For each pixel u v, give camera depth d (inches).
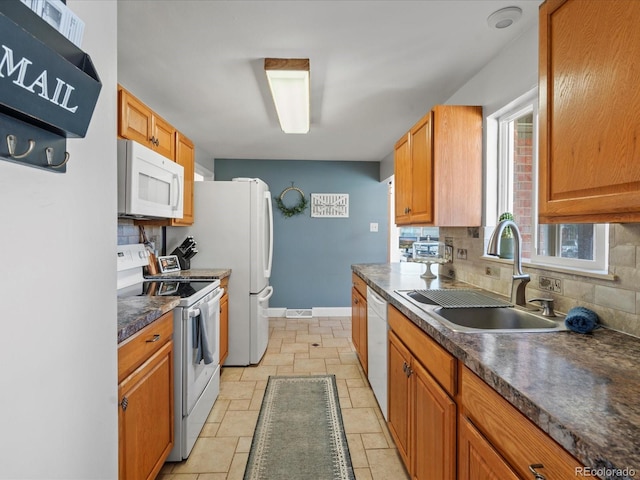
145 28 65.7
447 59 77.0
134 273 89.8
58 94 23.0
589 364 34.9
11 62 19.1
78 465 28.8
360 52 74.5
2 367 21.6
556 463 25.3
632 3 30.7
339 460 68.7
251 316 117.0
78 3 28.6
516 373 32.7
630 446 21.5
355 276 121.5
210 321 86.0
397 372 66.9
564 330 46.4
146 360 55.4
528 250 75.6
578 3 37.0
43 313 25.0
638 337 42.8
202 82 89.2
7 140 20.9
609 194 33.4
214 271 111.4
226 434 77.5
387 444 73.8
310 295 186.5
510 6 59.3
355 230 186.9
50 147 24.5
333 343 139.3
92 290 30.8
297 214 185.0
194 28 65.7
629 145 31.1
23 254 23.3
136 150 68.0
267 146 155.9
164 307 60.8
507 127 77.8
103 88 32.3
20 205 23.0
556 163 40.8
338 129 129.3
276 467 66.7
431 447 49.0
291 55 75.5
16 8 20.1
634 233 43.3
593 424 24.1
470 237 86.7
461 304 63.3
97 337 31.6
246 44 71.4
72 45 25.1
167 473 65.1
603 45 33.9
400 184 104.4
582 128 36.7
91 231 30.7
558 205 40.3
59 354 26.6
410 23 64.1
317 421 82.6
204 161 164.2
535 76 63.6
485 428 35.7
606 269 50.2
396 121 119.8
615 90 32.5
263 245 123.6
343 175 185.9
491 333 45.4
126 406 47.9
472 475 38.3
